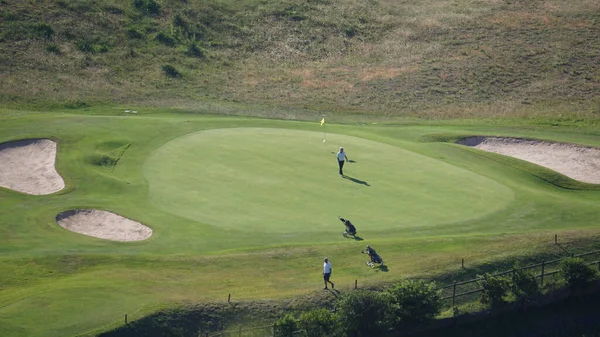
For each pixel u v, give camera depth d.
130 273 44.31
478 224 52.69
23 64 92.44
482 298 44.25
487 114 89.69
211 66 101.00
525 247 48.72
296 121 79.62
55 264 45.41
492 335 43.34
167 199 55.00
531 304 45.12
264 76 99.94
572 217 55.09
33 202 54.81
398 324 41.31
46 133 67.69
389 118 88.38
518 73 99.38
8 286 42.75
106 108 85.94
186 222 51.53
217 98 92.31
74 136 67.38
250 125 74.69
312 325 39.00
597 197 62.19
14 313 39.22
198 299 41.44
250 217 52.38
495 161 67.44
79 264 45.56
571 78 97.81
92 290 41.84
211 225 51.12
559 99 93.00
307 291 42.81
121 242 49.38
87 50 97.94
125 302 40.66
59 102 85.81
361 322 39.88
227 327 40.19
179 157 63.34
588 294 46.72
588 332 44.59
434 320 42.44
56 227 51.09
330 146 67.56
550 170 66.31
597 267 47.50
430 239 49.38
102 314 39.41
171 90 93.31
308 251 47.62
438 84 97.75
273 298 42.00
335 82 98.88
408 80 98.94
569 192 63.34
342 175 60.22
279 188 57.16
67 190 56.97
